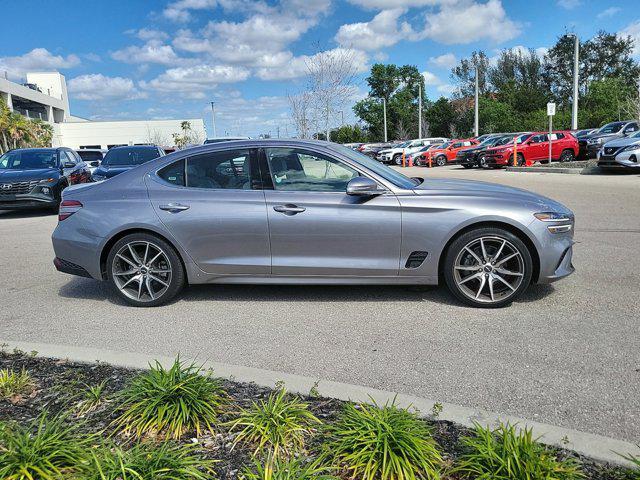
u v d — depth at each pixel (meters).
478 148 27.28
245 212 4.80
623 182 15.62
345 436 2.46
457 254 4.69
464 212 4.61
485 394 3.20
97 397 2.89
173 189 5.00
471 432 2.60
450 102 65.19
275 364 3.71
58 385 3.11
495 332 4.18
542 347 3.87
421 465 2.28
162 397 2.71
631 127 25.62
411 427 2.48
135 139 80.62
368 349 3.92
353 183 4.55
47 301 5.36
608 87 52.94
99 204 5.05
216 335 4.30
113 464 2.21
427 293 5.23
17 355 3.62
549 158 23.70
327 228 4.72
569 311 4.62
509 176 19.80
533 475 2.17
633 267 6.06
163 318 4.76
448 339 4.07
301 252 4.81
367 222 4.68
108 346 4.13
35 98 76.44
